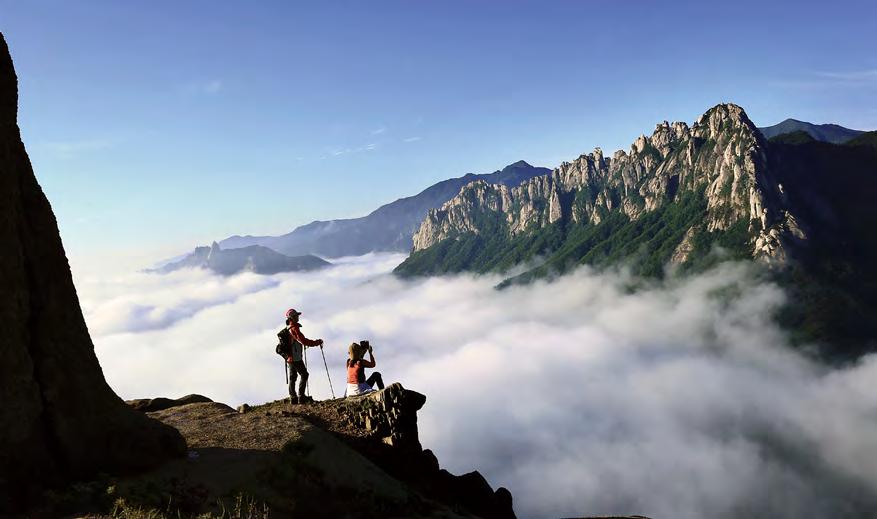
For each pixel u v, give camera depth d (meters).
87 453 11.44
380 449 17.30
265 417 17.45
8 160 11.38
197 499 11.16
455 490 18.20
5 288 10.73
